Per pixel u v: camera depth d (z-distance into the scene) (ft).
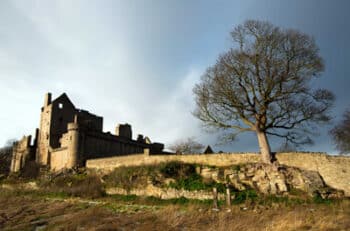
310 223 57.88
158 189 98.94
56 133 185.78
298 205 77.41
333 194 82.48
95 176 126.31
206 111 104.37
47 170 163.84
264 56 96.53
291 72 94.79
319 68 95.40
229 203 82.23
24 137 204.95
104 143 165.58
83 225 63.77
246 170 94.84
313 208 73.31
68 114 194.39
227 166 101.81
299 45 95.61
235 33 102.12
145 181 104.58
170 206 81.10
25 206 91.04
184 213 72.02
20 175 164.96
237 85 99.35
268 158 94.84
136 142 185.88
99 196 106.52
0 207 91.25
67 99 196.44
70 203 92.89
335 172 88.43
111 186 111.24
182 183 97.40
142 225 61.21
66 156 156.35
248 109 98.68
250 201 82.33
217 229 57.62
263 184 88.94
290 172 90.22
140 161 121.70
